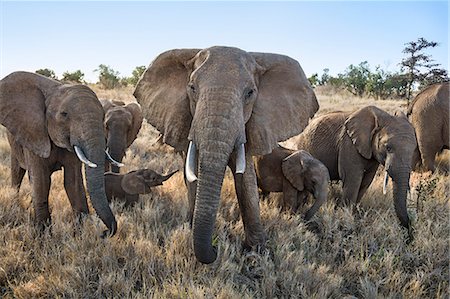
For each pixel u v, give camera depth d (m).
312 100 4.89
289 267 4.61
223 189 6.76
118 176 6.43
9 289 4.13
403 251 5.16
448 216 5.97
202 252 3.70
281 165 6.44
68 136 5.02
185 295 3.86
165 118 4.57
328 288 4.24
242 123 3.79
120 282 4.08
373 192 7.02
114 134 7.64
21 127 5.16
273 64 4.63
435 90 8.88
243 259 4.68
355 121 6.36
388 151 5.83
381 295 4.15
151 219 5.51
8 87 5.20
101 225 5.11
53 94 5.19
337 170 7.04
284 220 5.72
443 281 4.55
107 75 33.00
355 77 35.12
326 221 5.70
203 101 3.75
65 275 4.18
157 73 4.78
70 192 5.58
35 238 4.91
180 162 9.08
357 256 4.87
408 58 27.86
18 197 6.11
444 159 9.92
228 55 4.09
